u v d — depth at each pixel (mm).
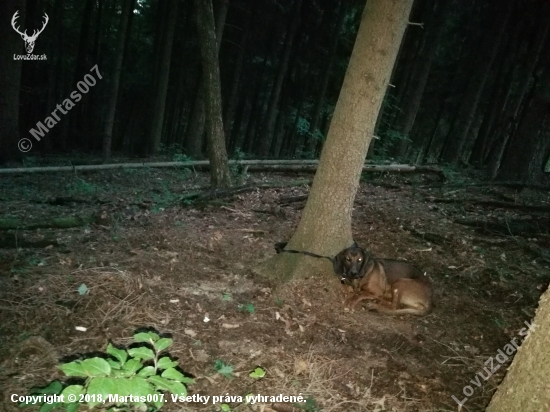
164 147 18031
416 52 18797
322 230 5422
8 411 3006
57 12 19406
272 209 8250
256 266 5832
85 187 9070
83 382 3342
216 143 9102
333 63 19719
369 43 4828
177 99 23484
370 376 3930
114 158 13961
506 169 12305
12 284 4520
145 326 4172
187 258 5871
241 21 20047
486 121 20094
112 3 22547
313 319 4750
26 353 3609
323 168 5391
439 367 4246
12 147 11430
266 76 23953
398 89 18906
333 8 19766
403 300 5211
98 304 4344
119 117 25000
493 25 17391
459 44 21203
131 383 2156
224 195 8711
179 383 2387
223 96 23250
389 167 11695
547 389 2576
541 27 14242
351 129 5098
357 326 4785
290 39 18766
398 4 4676
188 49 20766
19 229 6059
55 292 4441
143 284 4805
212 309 4660
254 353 4008
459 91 21250
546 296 2695
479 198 9961
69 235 6191
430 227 7926
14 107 11391
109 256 5543
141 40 23422
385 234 7406
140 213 7590
